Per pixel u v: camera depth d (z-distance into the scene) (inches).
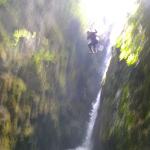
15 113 318.7
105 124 343.0
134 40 306.7
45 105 377.4
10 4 332.2
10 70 315.3
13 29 326.6
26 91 337.7
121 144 260.2
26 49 339.6
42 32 373.4
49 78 388.8
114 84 364.2
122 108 286.4
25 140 335.0
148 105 231.1
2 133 294.8
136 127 239.1
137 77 272.5
